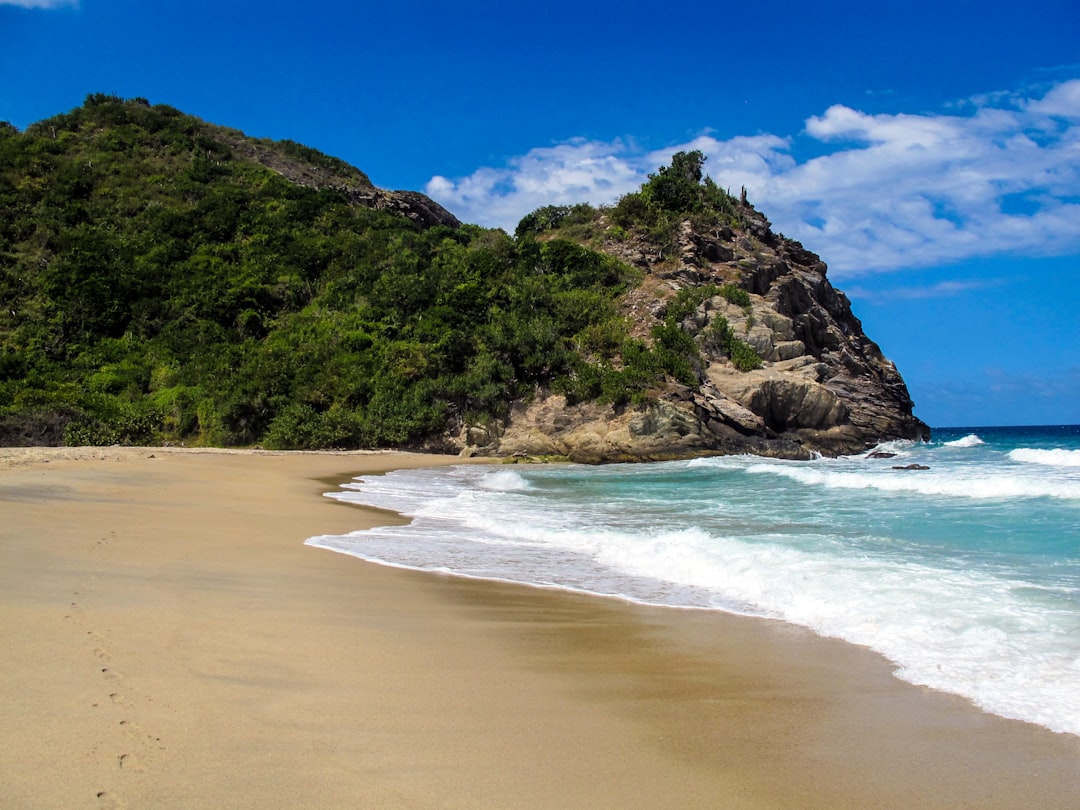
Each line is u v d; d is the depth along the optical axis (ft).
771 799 14.39
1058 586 30.27
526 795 14.10
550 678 20.84
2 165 227.20
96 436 127.34
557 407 136.36
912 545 40.11
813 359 154.71
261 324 170.91
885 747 16.74
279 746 15.24
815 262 205.36
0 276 180.75
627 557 38.37
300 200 221.66
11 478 54.65
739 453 126.82
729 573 33.63
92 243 190.29
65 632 20.66
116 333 171.01
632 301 159.84
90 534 36.32
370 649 22.29
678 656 23.13
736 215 202.59
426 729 16.80
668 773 15.34
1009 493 61.16
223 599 26.30
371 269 181.16
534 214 226.38
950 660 22.33
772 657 22.99
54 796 12.57
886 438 154.61
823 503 59.93
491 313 155.84
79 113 279.28
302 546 39.75
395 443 137.28
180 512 47.44
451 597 30.07
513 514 56.24
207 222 203.31
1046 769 15.69
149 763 14.01
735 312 156.35
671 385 131.64
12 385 144.05
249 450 119.55
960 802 14.38
